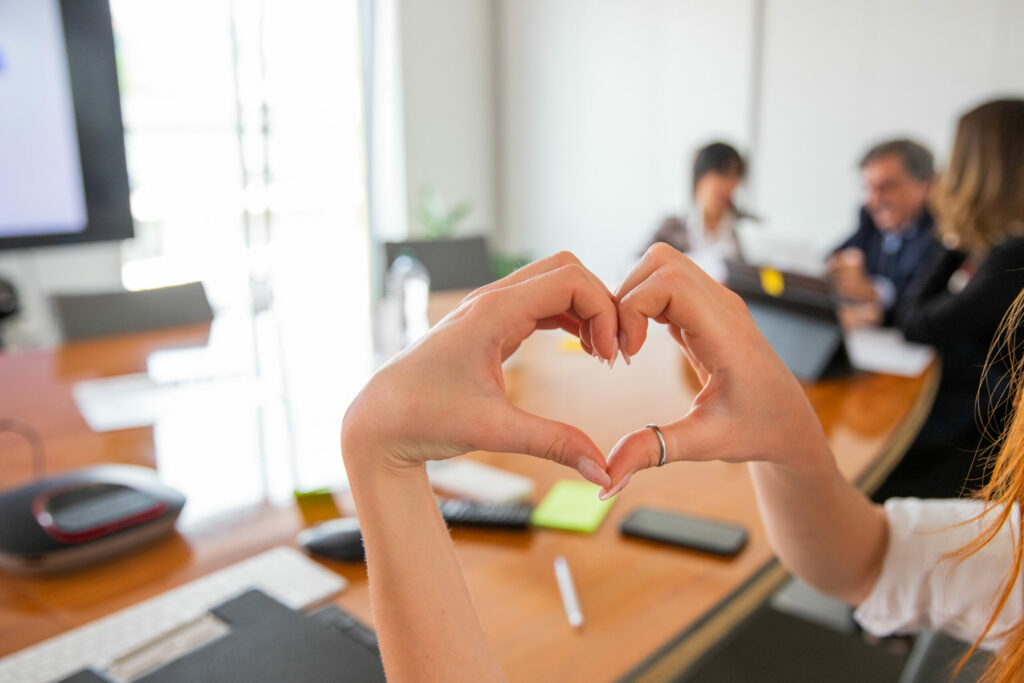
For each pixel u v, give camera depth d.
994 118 1.95
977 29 3.56
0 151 1.83
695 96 4.50
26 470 1.21
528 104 5.23
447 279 2.88
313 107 4.63
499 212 5.53
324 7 4.53
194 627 0.75
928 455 1.88
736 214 3.21
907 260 2.73
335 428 1.40
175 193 4.34
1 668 0.74
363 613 0.83
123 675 0.70
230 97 4.32
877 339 2.15
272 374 1.75
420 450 0.46
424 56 4.83
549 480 1.16
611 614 0.81
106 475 1.07
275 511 1.08
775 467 0.65
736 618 0.84
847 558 0.72
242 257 4.49
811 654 1.13
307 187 4.75
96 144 1.99
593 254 5.14
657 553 0.94
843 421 1.43
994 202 1.95
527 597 0.85
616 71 4.78
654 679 0.73
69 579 0.92
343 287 4.95
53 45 1.87
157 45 4.09
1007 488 0.55
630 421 1.43
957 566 0.69
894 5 3.76
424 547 0.48
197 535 1.02
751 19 4.21
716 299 0.52
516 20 5.16
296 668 0.67
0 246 1.86
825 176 4.12
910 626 0.74
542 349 1.98
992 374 1.87
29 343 3.11
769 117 4.26
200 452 1.29
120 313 2.21
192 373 1.75
